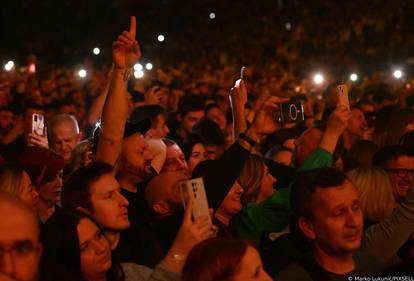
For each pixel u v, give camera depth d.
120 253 6.46
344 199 5.73
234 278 4.63
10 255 4.18
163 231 6.65
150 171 7.54
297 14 37.88
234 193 7.00
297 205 5.86
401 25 33.84
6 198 4.25
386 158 7.62
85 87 22.19
